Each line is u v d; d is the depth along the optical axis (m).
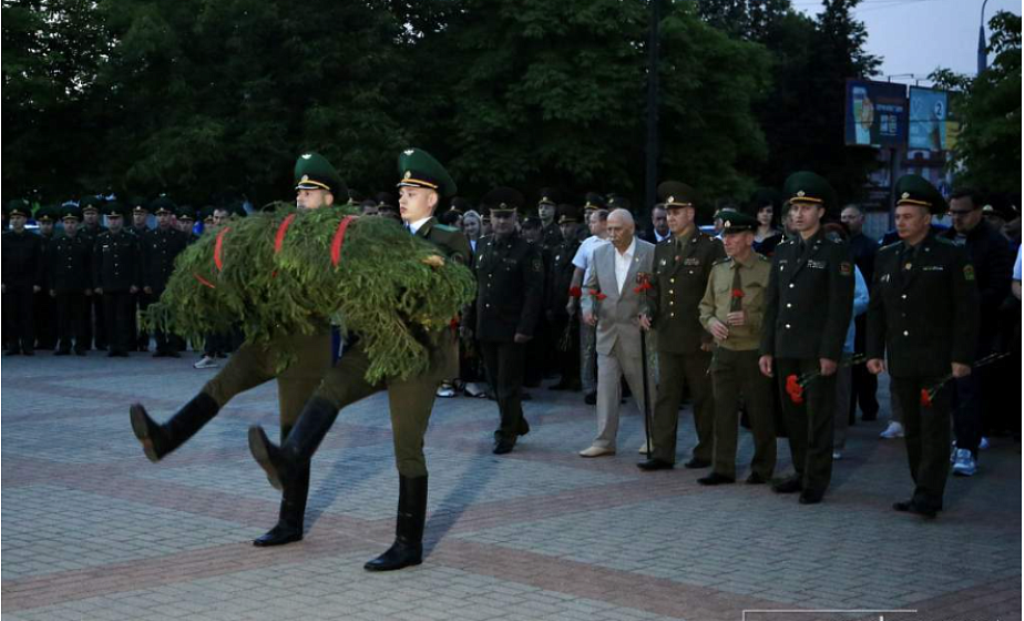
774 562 6.67
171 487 8.48
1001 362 11.19
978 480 9.27
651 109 27.75
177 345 18.16
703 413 9.45
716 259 9.28
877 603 5.91
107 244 17.95
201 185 28.88
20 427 11.18
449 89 31.00
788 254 8.41
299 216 5.94
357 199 14.74
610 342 9.91
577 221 14.34
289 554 6.69
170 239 18.23
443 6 31.67
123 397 13.42
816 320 8.23
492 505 8.06
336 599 5.83
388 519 7.56
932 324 7.81
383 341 5.97
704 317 8.98
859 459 10.08
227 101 29.20
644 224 30.70
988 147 20.41
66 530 7.20
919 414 7.99
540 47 30.83
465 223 14.95
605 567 6.50
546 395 13.97
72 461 9.47
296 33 28.66
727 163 34.69
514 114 30.23
